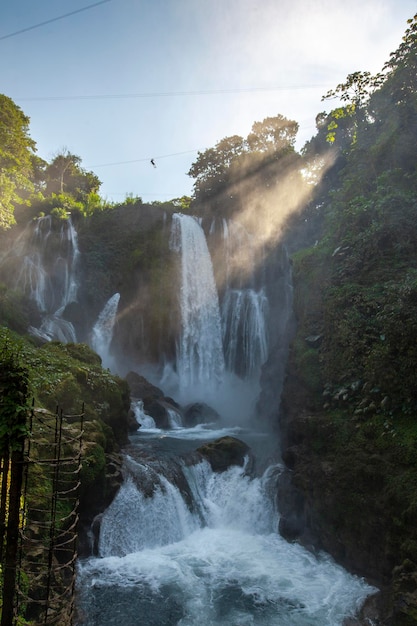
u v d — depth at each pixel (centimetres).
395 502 1030
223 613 936
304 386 1611
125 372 2773
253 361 2794
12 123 3011
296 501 1320
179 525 1300
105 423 1413
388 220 1681
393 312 1319
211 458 1522
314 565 1141
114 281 3000
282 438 1653
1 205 2433
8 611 562
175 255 3094
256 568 1120
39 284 2830
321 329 1717
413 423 1162
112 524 1173
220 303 3112
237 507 1398
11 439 580
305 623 913
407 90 2130
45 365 1400
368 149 2361
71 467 1071
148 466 1362
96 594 977
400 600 866
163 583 1034
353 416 1310
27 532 872
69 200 3578
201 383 2867
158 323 2833
